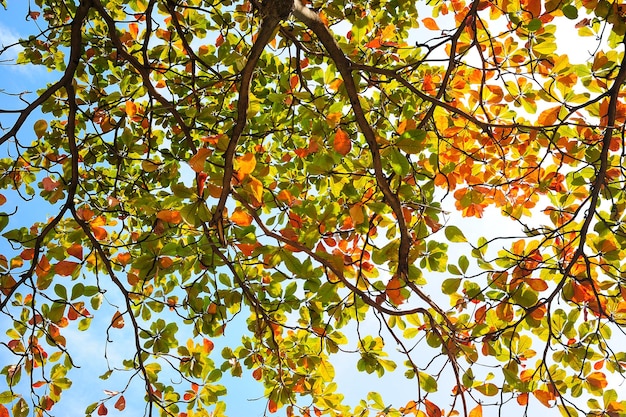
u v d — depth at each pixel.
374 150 2.80
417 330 3.85
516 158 4.23
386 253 3.39
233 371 4.23
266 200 3.80
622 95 3.57
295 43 3.47
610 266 3.60
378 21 4.62
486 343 3.66
